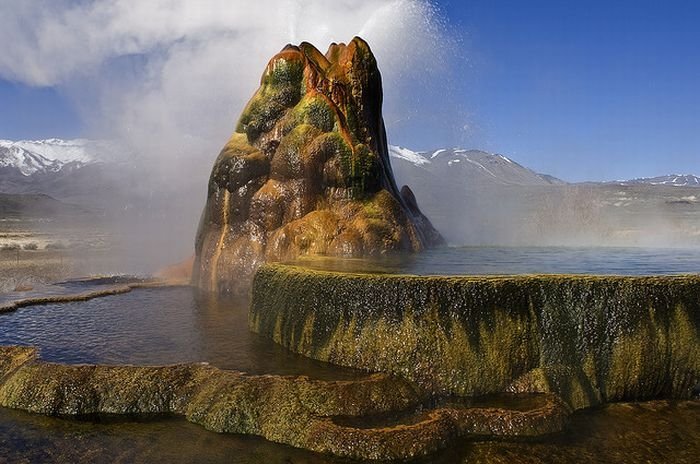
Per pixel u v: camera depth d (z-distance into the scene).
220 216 16.11
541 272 10.86
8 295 16.69
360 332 9.62
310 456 7.42
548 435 7.90
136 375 9.07
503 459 7.32
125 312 13.82
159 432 8.14
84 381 8.97
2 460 7.36
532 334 9.16
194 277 17.28
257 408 8.27
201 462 7.31
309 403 8.22
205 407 8.47
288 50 17.09
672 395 9.31
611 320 9.21
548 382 8.95
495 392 8.99
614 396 9.16
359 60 17.25
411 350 9.20
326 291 10.10
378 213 15.34
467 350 9.06
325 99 16.06
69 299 15.27
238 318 13.09
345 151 15.45
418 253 15.25
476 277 9.41
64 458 7.42
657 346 9.20
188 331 11.94
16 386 9.09
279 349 10.62
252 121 16.48
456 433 7.82
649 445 7.73
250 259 15.18
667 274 10.17
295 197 15.38
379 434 7.46
